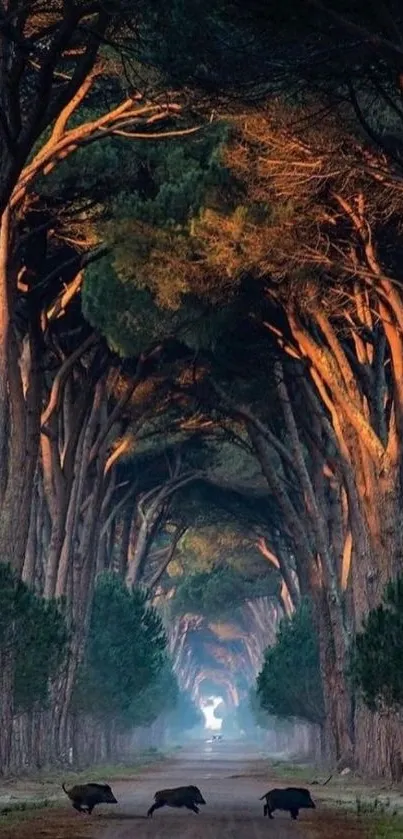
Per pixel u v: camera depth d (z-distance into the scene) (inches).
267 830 773.3
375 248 1085.8
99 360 1562.5
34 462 1360.7
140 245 1144.8
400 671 1141.1
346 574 1845.5
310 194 1029.8
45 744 1770.4
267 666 2303.2
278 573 2947.8
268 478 1690.5
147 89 1015.6
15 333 1453.0
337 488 1882.4
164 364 1569.9
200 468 2110.0
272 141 974.4
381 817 889.5
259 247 1081.4
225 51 799.7
